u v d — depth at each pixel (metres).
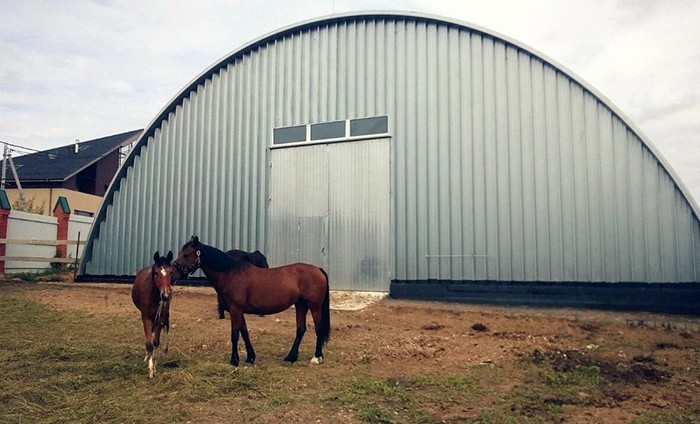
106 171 38.72
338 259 15.15
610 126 12.48
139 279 7.51
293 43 16.47
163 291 6.58
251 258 11.23
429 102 14.41
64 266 22.41
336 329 10.60
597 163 12.53
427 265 13.99
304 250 15.64
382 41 15.17
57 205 22.86
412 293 14.09
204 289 16.39
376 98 15.07
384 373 7.27
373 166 14.93
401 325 11.16
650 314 11.55
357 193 15.08
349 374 7.20
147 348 6.80
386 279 14.44
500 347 8.92
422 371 7.38
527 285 12.91
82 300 14.10
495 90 13.68
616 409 5.80
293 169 16.06
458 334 10.12
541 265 12.82
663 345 9.02
